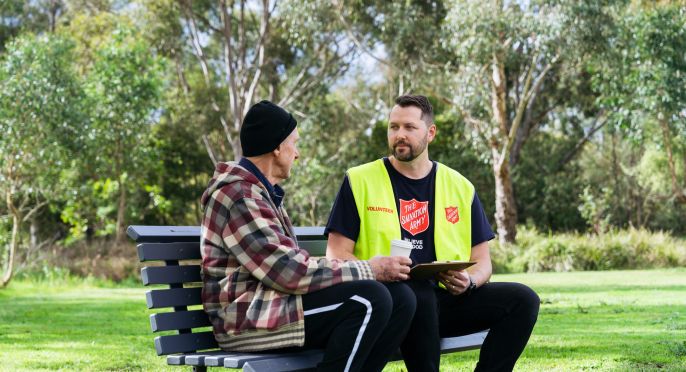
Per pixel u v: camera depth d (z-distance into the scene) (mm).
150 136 26078
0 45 36062
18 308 12258
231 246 3143
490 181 31531
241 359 2955
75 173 22969
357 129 32625
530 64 26094
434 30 26312
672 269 21094
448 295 3812
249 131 3344
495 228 31672
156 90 24859
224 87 32625
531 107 32500
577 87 32531
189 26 32719
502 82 25500
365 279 3184
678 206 37562
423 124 3900
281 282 3098
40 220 31000
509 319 3680
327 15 27625
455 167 31406
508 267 23203
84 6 33812
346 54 32000
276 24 33781
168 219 34312
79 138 20328
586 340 6863
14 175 19078
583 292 13148
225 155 34281
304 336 3117
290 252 3131
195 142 33438
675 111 23000
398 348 3572
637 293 12602
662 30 22578
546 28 21672
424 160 3967
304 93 33938
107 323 9625
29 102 18828
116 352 6629
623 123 24250
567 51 22109
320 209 29125
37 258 22047
